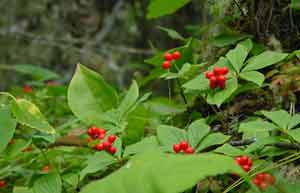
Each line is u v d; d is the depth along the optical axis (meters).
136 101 0.72
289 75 0.73
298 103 0.72
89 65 2.14
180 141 0.61
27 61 2.25
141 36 2.22
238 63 0.66
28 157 0.70
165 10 0.87
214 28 0.87
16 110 0.60
